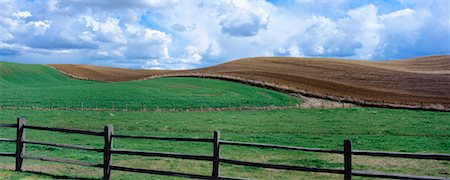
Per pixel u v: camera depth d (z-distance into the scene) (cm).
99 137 2438
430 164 1571
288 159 1672
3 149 1780
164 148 1934
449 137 2683
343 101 6238
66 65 12888
